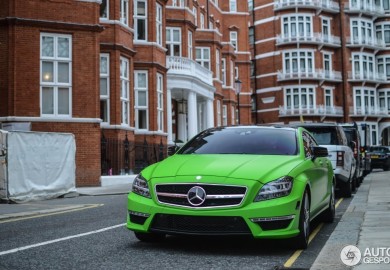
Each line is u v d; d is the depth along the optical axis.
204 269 5.59
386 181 22.41
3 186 13.55
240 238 7.39
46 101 18.56
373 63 61.72
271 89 60.34
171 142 28.62
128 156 21.78
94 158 19.03
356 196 15.09
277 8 59.25
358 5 60.28
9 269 5.69
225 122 42.84
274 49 60.09
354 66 60.22
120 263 5.94
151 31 26.66
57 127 18.50
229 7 49.34
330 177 9.40
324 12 59.91
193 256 6.28
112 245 7.08
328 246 6.75
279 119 59.31
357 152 18.61
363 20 60.88
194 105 30.55
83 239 7.61
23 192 13.99
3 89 18.06
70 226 9.06
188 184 6.14
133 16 26.36
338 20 60.50
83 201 14.15
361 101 59.88
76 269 5.67
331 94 59.62
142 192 6.53
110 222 9.48
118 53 22.58
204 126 35.16
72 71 18.88
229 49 43.34
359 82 60.06
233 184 6.05
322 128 14.31
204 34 37.88
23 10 18.25
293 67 58.75
